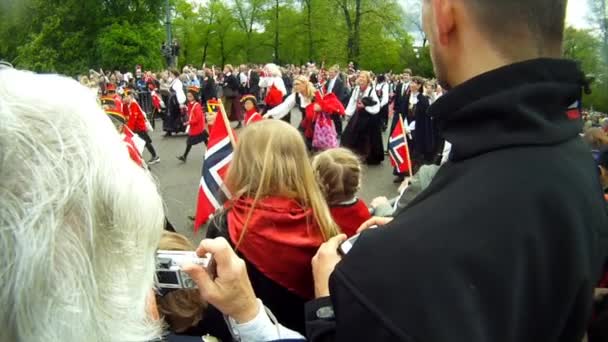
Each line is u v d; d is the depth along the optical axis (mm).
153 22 32062
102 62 29938
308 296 1762
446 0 793
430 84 10078
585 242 708
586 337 1770
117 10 30922
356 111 9219
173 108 13852
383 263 664
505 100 711
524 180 688
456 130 767
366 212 2262
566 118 792
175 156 10719
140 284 597
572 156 761
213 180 3336
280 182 1758
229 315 1057
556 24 771
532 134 716
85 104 580
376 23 38781
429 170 2258
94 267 549
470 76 790
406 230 679
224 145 3312
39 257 498
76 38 28719
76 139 544
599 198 775
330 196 2207
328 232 1774
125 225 576
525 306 657
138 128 9562
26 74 576
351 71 22438
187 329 1326
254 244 1698
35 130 525
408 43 38188
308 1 44219
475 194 684
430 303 624
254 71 19219
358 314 656
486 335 620
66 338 523
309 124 7848
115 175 570
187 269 984
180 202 6898
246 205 1767
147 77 20281
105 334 554
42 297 510
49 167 519
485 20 756
